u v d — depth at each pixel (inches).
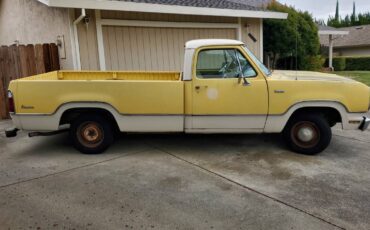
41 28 356.2
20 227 125.3
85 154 209.6
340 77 207.6
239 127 198.2
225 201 143.6
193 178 169.3
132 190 156.1
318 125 195.3
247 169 180.4
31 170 183.8
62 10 305.0
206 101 194.5
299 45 596.7
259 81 191.9
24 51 308.5
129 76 259.0
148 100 194.1
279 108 192.9
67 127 218.7
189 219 129.1
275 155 202.2
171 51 362.9
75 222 128.1
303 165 184.5
